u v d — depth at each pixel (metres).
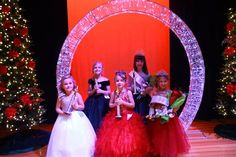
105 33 5.52
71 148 3.83
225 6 5.60
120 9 4.54
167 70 5.64
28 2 5.44
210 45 5.65
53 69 5.66
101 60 5.58
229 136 4.88
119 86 4.16
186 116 4.57
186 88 5.66
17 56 4.51
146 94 4.56
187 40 4.55
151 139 4.05
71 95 4.05
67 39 4.50
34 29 5.51
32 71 4.83
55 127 3.98
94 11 4.50
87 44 5.53
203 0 5.52
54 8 5.47
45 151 4.56
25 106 4.70
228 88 4.76
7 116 4.34
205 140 4.82
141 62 4.64
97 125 4.56
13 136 4.98
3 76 4.53
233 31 4.82
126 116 4.08
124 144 3.85
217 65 5.76
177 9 5.53
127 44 5.56
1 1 4.53
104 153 3.89
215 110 5.66
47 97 5.74
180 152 4.03
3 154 4.46
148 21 5.51
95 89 4.64
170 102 4.04
